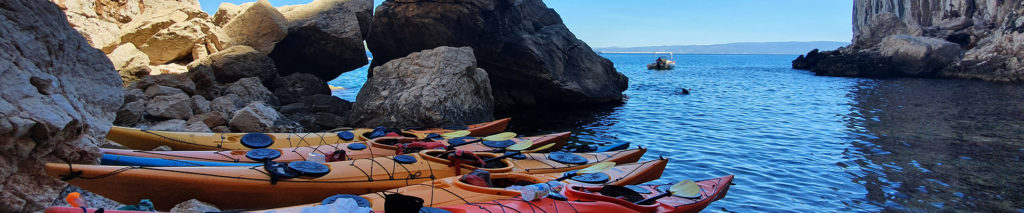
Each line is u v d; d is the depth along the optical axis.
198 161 7.57
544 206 6.11
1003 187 10.20
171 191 6.22
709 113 22.36
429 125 15.77
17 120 5.16
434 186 6.73
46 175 5.76
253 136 9.46
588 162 9.30
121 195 6.04
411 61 17.67
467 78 17.95
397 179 7.45
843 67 51.38
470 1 20.03
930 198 9.58
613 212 6.37
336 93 32.06
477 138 10.64
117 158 6.86
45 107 5.64
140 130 8.93
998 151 13.42
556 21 27.14
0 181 5.20
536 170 8.43
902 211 8.88
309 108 17.05
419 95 16.23
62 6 16.17
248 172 6.59
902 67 47.72
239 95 15.84
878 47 51.91
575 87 23.80
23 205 5.44
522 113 21.86
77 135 6.19
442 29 20.55
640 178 8.65
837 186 10.45
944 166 11.93
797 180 10.94
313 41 20.52
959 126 17.81
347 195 5.86
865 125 18.45
